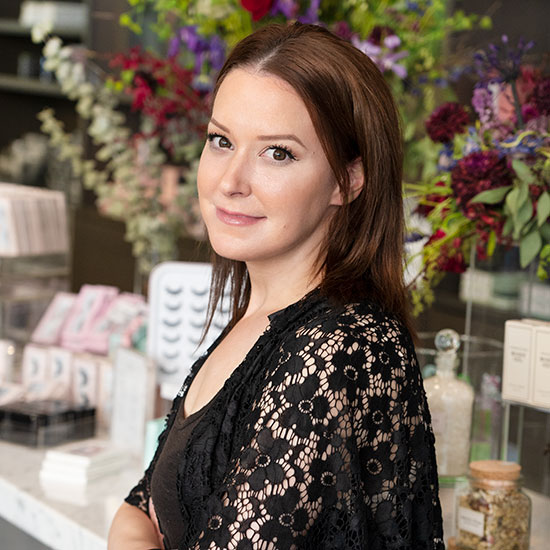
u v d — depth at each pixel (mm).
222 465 1214
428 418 1217
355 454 1109
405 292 1278
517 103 1763
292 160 1212
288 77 1194
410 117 2428
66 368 2699
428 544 1192
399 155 1259
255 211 1232
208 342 2395
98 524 1950
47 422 2432
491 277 1883
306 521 1102
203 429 1241
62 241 3318
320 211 1249
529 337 1735
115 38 3668
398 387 1150
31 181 5035
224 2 2477
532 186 1678
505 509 1686
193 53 2709
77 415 2494
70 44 4891
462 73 2385
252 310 1400
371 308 1196
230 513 1106
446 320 2404
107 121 3119
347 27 2367
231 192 1223
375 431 1134
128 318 2818
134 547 1461
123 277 4496
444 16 2654
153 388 2373
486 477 1700
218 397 1245
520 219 1688
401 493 1147
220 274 1554
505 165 1696
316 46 1205
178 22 2859
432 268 1869
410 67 2443
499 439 1911
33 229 3207
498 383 1893
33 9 4895
